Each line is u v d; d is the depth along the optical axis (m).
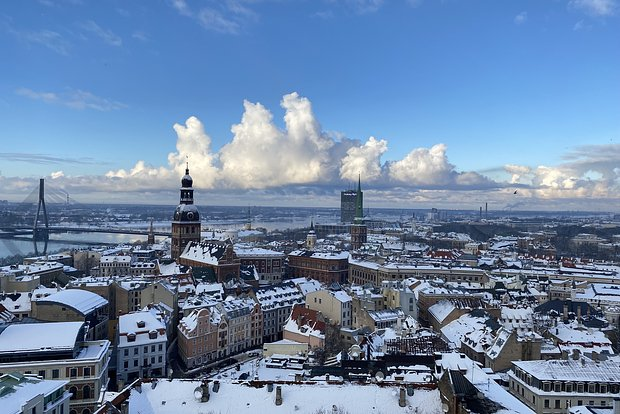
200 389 94.06
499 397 110.69
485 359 178.75
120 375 190.00
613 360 161.00
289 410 91.50
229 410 91.69
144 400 93.31
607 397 133.25
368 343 186.88
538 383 136.25
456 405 84.75
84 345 151.38
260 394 95.19
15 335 142.00
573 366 142.00
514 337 172.50
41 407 90.25
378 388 96.12
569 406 134.12
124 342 192.25
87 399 137.00
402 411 90.56
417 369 136.38
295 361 182.38
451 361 147.12
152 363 197.12
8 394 89.69
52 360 136.75
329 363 168.62
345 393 94.94
